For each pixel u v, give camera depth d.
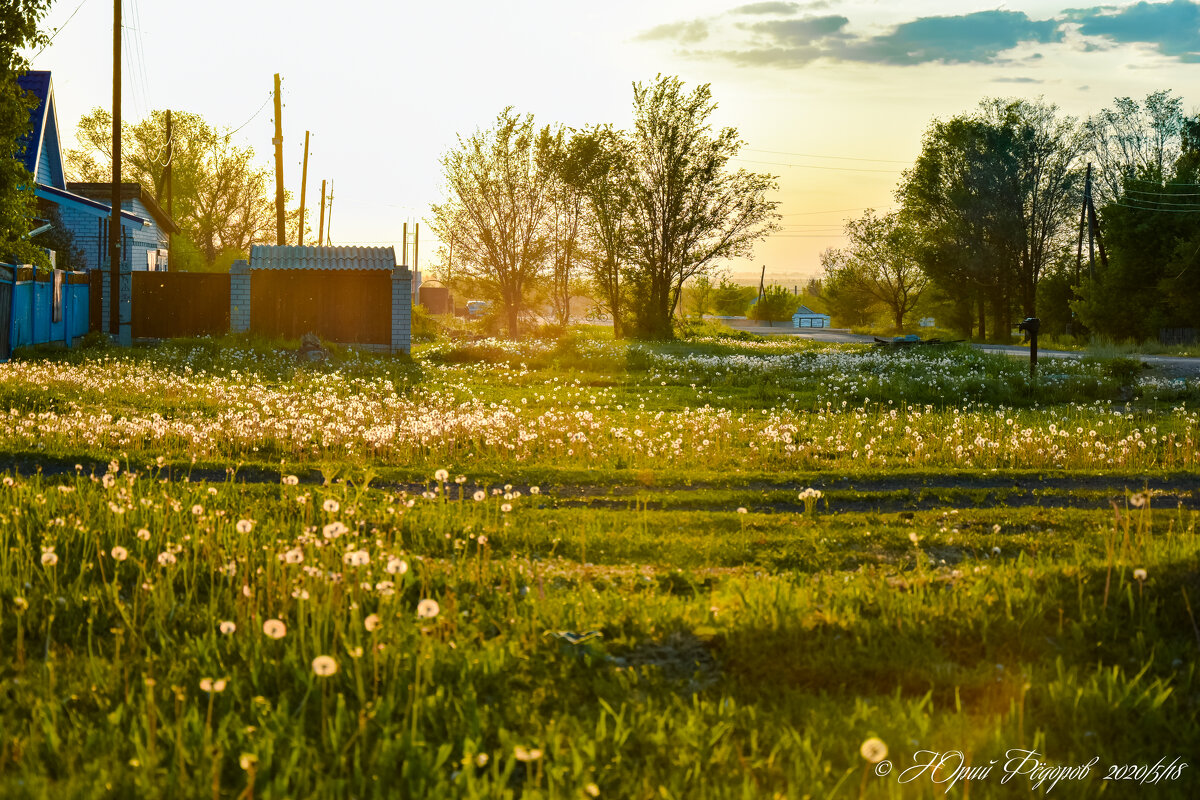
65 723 4.22
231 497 8.89
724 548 7.83
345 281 31.20
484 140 50.09
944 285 60.50
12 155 22.61
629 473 11.55
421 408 16.20
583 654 5.10
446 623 5.47
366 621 4.61
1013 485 11.64
